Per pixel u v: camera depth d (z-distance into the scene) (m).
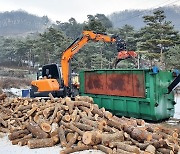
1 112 11.91
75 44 14.59
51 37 55.28
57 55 48.19
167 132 8.88
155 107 11.22
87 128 8.79
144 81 11.41
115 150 7.52
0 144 9.18
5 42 81.50
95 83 13.54
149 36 40.62
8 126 10.75
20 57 71.25
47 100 11.63
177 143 8.05
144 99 11.40
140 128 8.69
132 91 11.86
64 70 14.34
